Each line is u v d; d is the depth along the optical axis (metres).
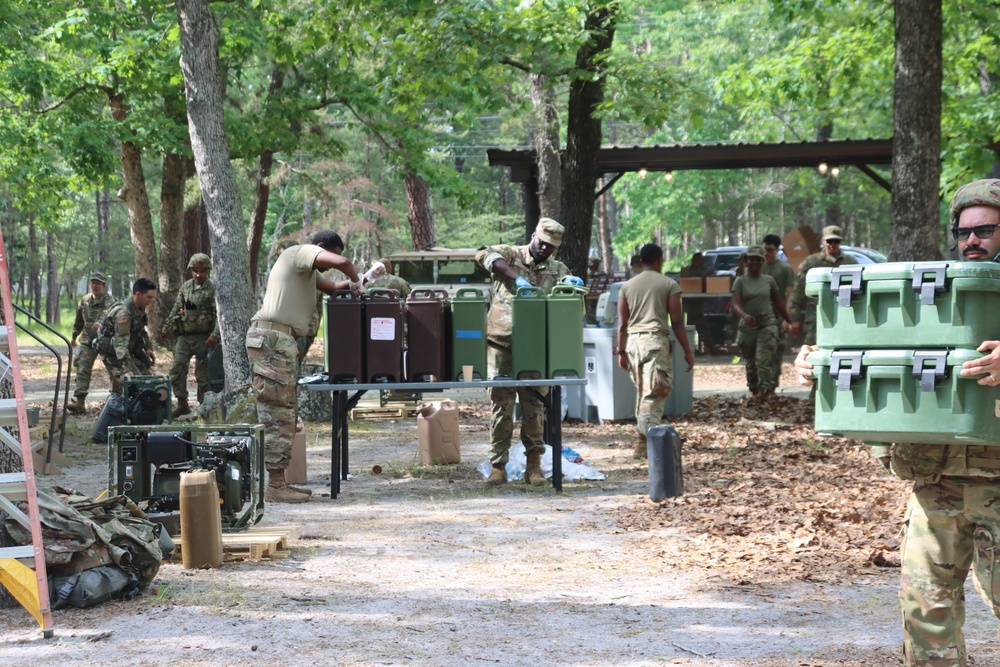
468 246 60.59
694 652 5.84
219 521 8.05
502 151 24.83
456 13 18.72
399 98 20.97
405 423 17.92
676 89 19.66
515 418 17.56
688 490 11.12
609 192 72.44
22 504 6.85
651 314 13.54
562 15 18.88
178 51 28.00
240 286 16.14
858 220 69.62
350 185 45.44
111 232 79.88
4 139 31.92
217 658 5.70
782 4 27.00
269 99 32.75
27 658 5.73
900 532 8.58
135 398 12.34
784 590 7.22
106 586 6.84
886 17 29.50
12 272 73.88
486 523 9.70
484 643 6.02
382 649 5.88
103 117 34.56
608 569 7.89
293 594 7.11
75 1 29.09
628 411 17.52
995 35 28.25
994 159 27.39
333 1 20.67
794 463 12.80
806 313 19.09
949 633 4.37
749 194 63.25
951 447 4.29
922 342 4.18
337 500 11.02
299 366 11.55
